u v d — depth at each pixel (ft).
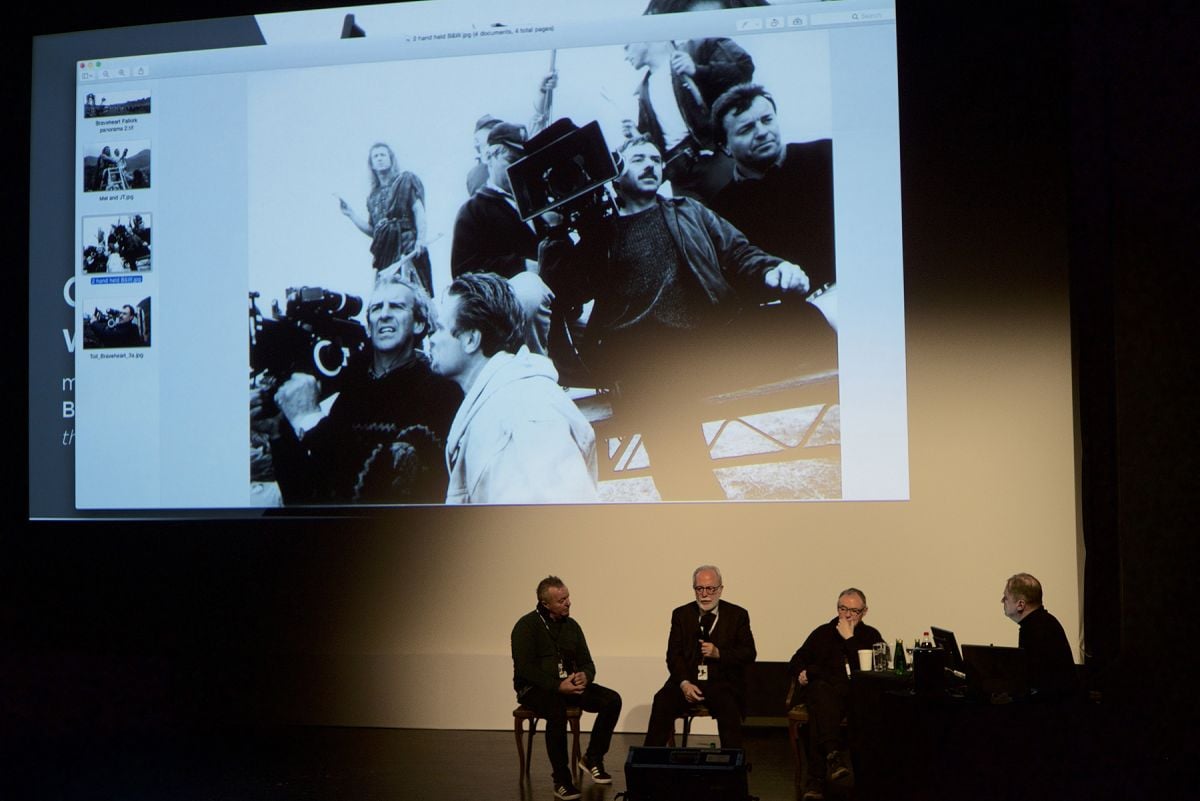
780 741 18.30
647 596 18.78
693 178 18.65
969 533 17.93
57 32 20.56
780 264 18.39
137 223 20.21
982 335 17.93
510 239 19.20
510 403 19.15
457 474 19.29
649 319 18.75
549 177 19.11
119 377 20.21
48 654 20.93
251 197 19.92
